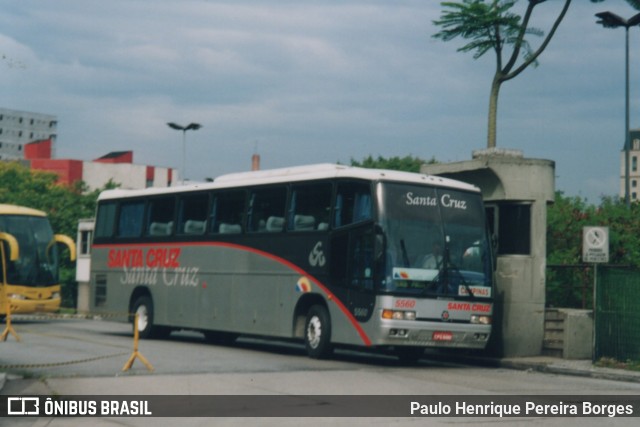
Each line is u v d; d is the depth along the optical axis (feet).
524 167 73.51
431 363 71.92
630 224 89.25
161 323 86.74
